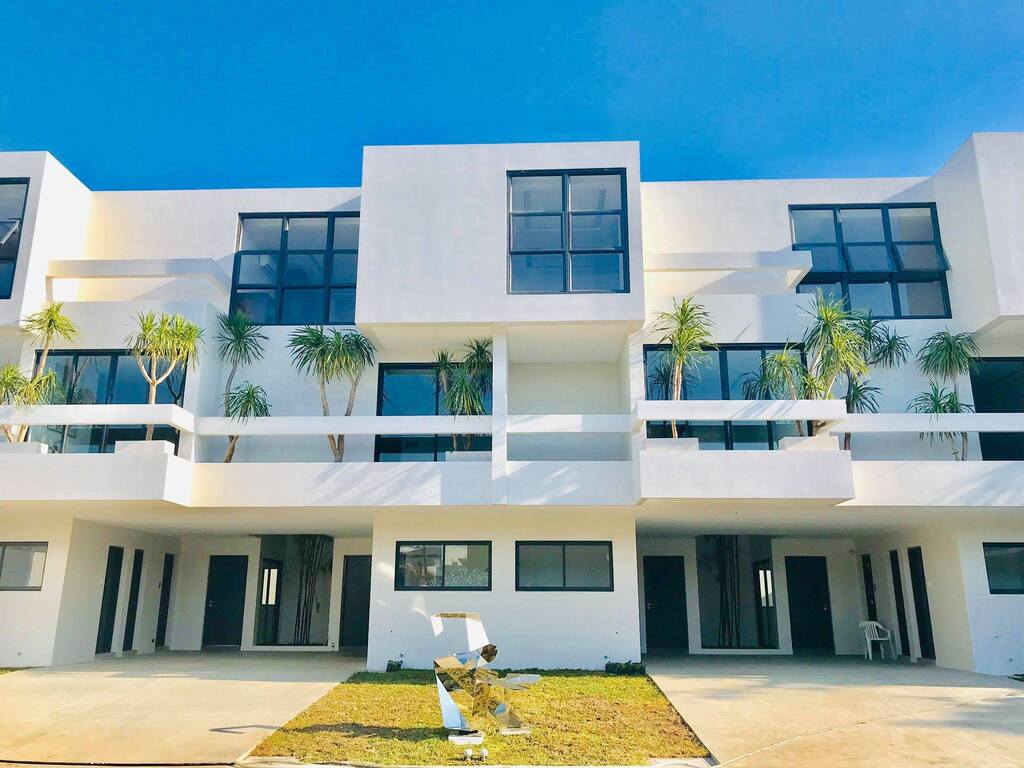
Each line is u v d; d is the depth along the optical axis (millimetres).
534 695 9438
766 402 10750
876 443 12875
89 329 12500
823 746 7027
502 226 11945
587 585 12195
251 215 14266
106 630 14078
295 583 17594
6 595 12648
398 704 8914
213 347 12844
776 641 15547
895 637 14453
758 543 16969
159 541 15906
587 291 11812
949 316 13398
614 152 12258
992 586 12234
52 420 11062
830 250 13906
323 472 11445
